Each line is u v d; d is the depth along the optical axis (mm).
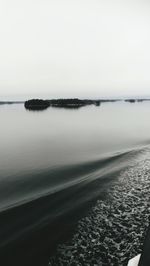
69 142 45250
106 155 32000
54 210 16109
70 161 29531
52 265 11281
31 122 92688
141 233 13836
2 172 25781
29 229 13875
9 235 13227
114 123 79250
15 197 18281
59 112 164125
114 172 24219
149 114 126625
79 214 15758
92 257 11844
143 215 15828
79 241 13039
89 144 42125
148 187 20375
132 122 81000
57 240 13000
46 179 22625
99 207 16750
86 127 70438
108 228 14266
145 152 32750
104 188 20094
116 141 44062
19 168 27219
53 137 52875
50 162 29609
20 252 12016
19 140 49875
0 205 16781
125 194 18984
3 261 11438
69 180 22078
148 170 24828
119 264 11414
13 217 15070
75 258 11758
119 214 15930
